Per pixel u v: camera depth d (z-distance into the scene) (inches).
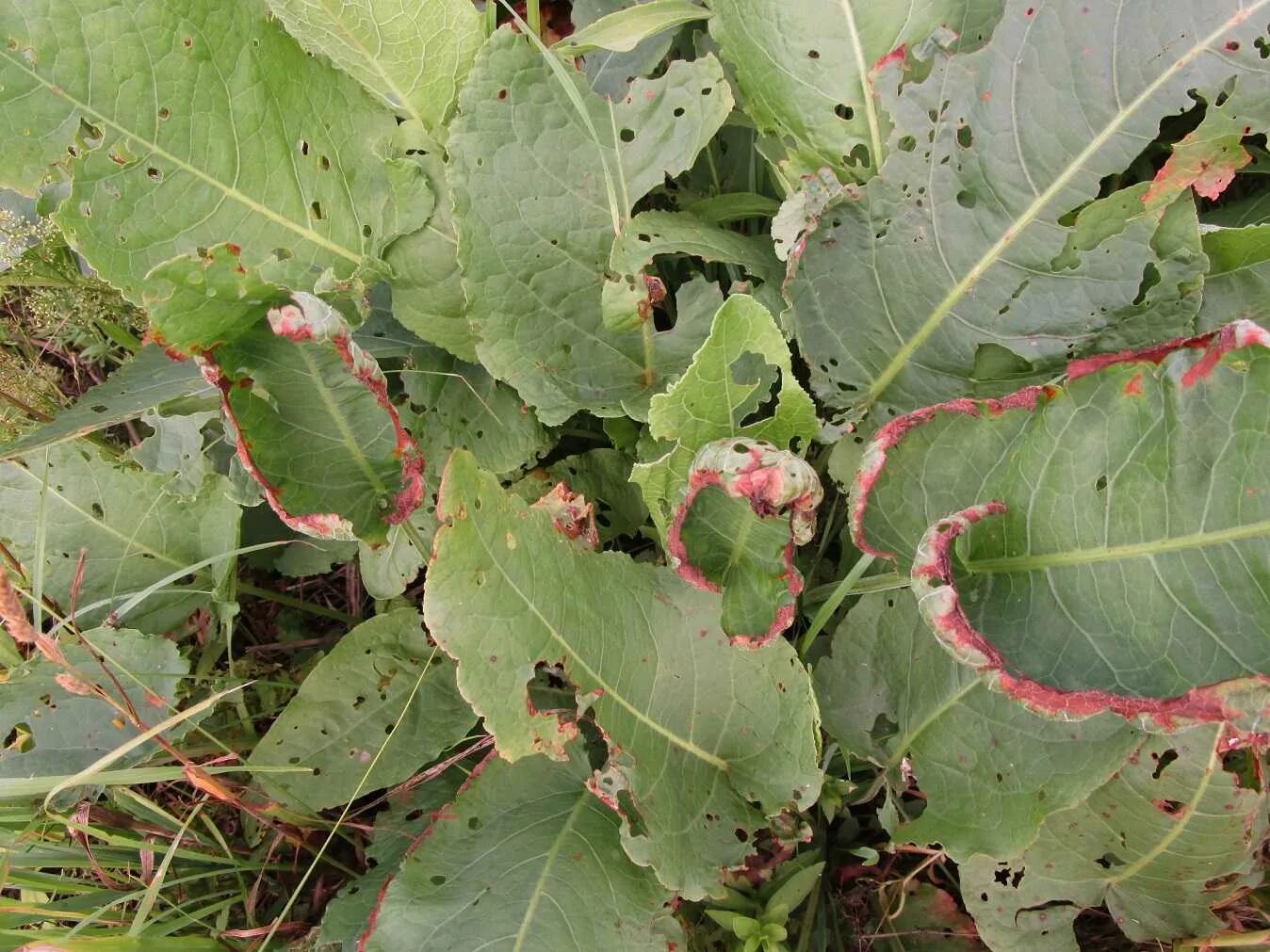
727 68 24.6
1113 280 19.7
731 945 21.7
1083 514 17.1
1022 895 21.0
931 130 20.4
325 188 22.1
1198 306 19.6
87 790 21.7
